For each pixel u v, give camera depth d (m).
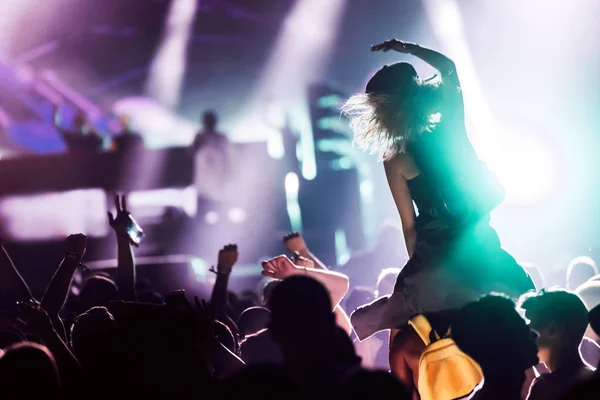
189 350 3.29
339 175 14.68
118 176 13.31
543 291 3.68
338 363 3.04
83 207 13.26
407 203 4.11
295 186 14.88
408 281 4.07
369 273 8.48
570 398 2.91
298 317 3.00
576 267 6.07
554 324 3.60
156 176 13.43
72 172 13.27
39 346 2.84
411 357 4.12
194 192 13.95
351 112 4.20
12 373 2.74
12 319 4.55
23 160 13.23
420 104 4.05
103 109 18.34
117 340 3.34
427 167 4.05
